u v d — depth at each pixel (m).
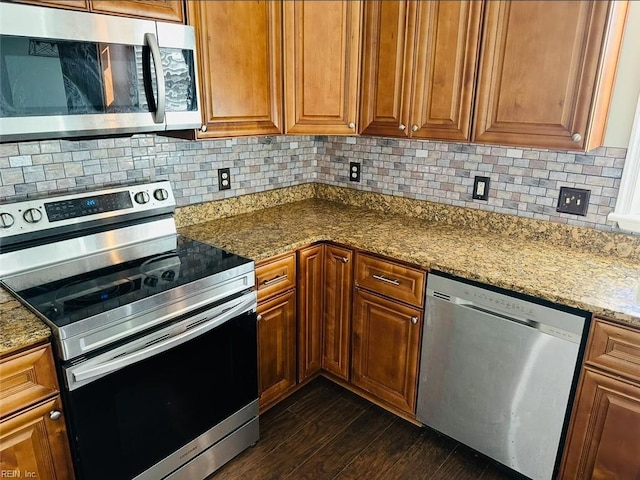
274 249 1.87
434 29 1.79
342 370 2.27
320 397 2.30
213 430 1.76
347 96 2.10
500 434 1.74
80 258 1.70
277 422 2.12
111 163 1.83
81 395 1.29
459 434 1.88
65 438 1.32
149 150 1.95
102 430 1.36
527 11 1.56
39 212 1.59
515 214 2.05
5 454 1.20
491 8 1.63
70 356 1.23
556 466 1.63
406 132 1.99
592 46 1.46
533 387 1.60
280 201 2.62
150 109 1.53
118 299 1.37
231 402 1.81
